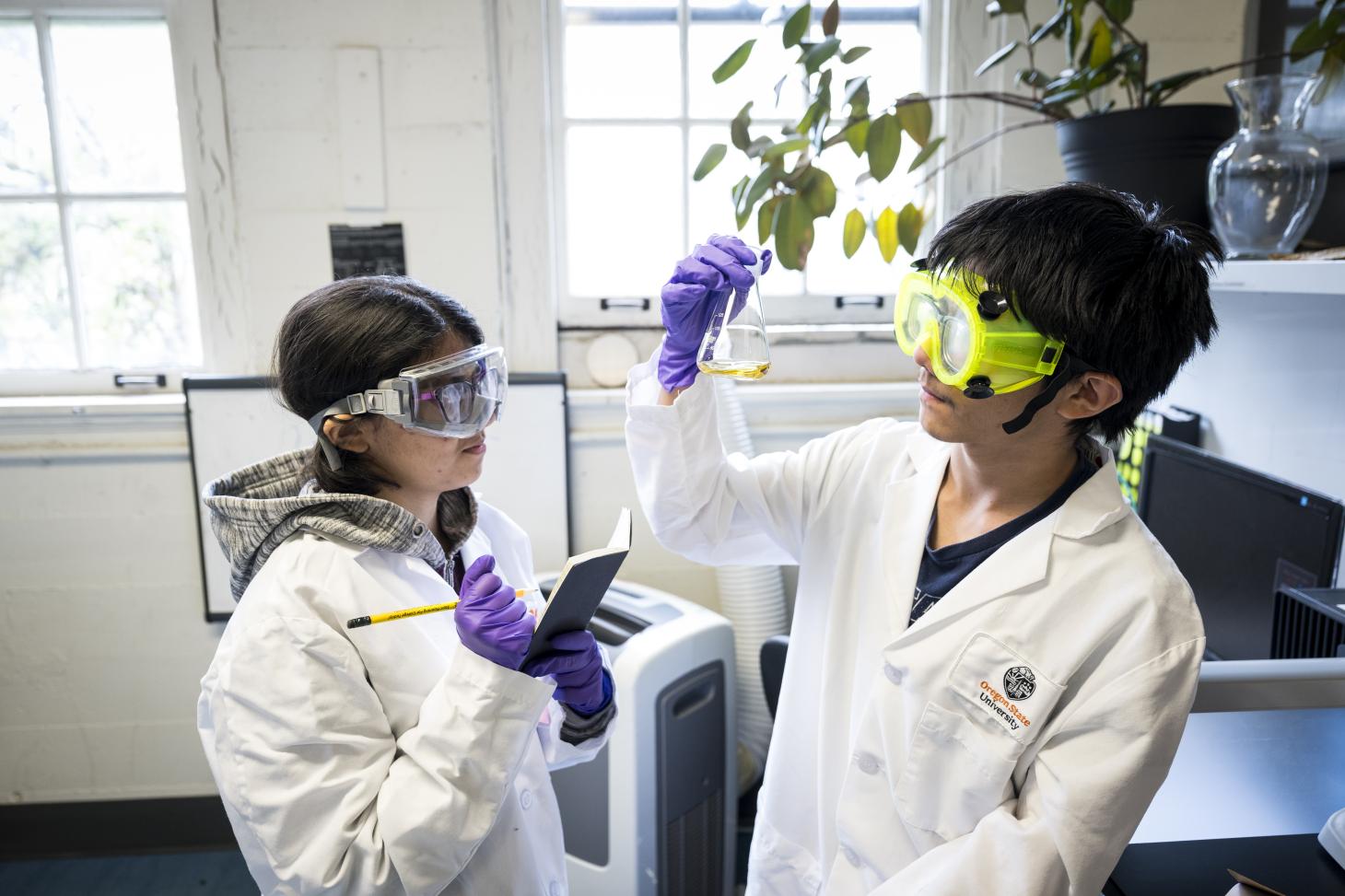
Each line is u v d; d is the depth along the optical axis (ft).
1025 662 2.92
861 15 7.48
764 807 3.90
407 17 6.73
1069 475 3.19
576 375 7.78
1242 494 4.68
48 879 7.46
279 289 7.10
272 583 3.01
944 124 7.39
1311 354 5.01
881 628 3.35
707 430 3.71
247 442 7.07
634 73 7.49
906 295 3.00
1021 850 2.69
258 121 6.83
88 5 6.89
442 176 6.99
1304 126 5.29
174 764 7.68
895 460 3.71
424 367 2.98
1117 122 5.19
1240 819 3.35
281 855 2.78
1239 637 4.71
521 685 2.87
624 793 5.59
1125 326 2.66
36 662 7.39
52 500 7.14
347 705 2.89
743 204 5.35
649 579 7.73
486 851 3.29
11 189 7.22
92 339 7.48
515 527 4.17
